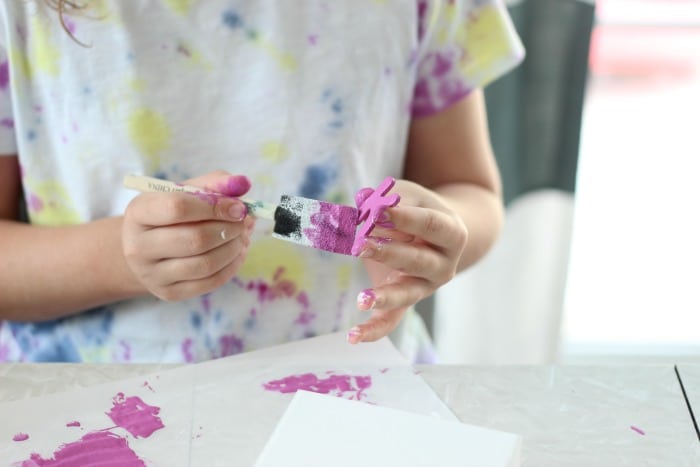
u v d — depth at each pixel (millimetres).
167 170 724
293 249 749
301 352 651
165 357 744
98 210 735
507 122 1073
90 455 551
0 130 724
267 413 588
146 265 642
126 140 712
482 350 1204
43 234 712
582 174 1698
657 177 1703
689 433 583
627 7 1609
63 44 696
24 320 741
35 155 725
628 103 1827
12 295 710
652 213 1646
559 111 1074
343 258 764
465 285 1162
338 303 776
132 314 737
